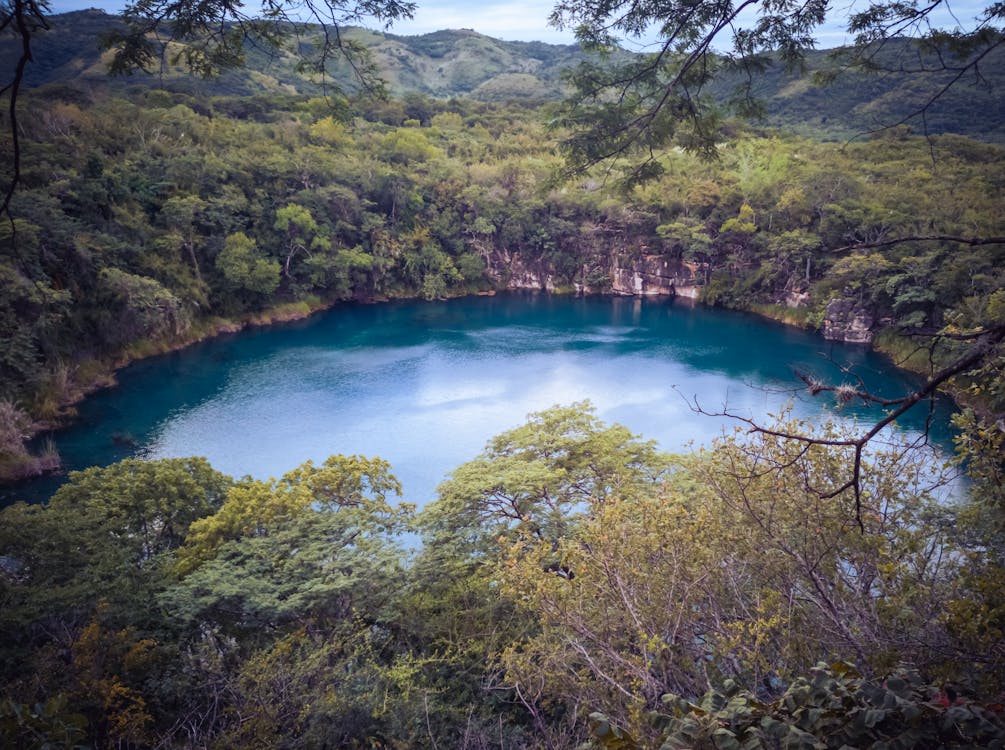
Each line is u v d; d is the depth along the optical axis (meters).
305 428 49.72
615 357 68.06
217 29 6.99
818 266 78.75
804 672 7.87
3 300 49.47
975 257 52.97
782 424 11.26
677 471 26.31
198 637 18.56
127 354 63.50
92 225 66.31
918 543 9.14
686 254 94.50
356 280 93.94
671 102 8.48
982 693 4.92
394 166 104.75
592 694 10.09
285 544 21.25
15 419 44.62
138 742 13.84
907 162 70.69
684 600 9.53
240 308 78.81
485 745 13.84
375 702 14.62
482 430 49.53
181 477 25.92
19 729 4.87
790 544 9.54
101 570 18.64
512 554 11.52
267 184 88.38
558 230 102.00
